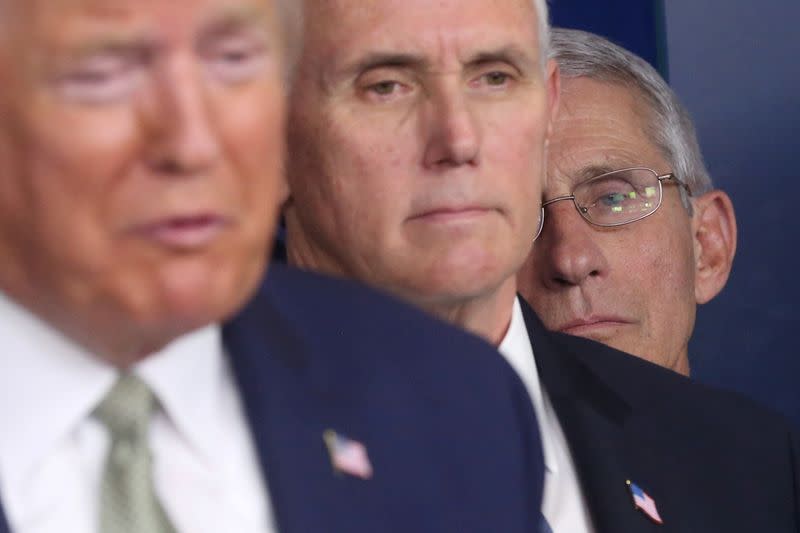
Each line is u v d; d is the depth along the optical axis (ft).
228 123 12.23
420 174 20.89
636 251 28.78
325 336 15.93
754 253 36.52
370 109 21.06
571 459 22.15
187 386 13.94
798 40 36.22
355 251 21.35
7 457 13.17
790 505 22.82
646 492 21.89
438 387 16.03
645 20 36.35
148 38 11.76
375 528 14.49
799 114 36.32
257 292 15.79
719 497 22.33
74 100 11.80
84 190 11.89
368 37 20.83
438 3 20.81
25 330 13.15
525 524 15.72
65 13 11.59
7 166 12.04
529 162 21.39
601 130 29.17
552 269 28.50
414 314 16.84
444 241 20.77
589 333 28.45
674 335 29.35
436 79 20.77
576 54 29.86
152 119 11.87
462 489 15.34
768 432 23.50
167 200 11.95
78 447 13.38
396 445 15.21
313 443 14.69
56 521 13.07
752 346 36.68
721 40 36.17
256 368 14.74
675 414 23.16
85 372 13.25
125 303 12.18
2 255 12.57
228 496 14.05
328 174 21.33
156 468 13.83
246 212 12.53
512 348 22.49
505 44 20.99
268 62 12.70
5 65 11.78
